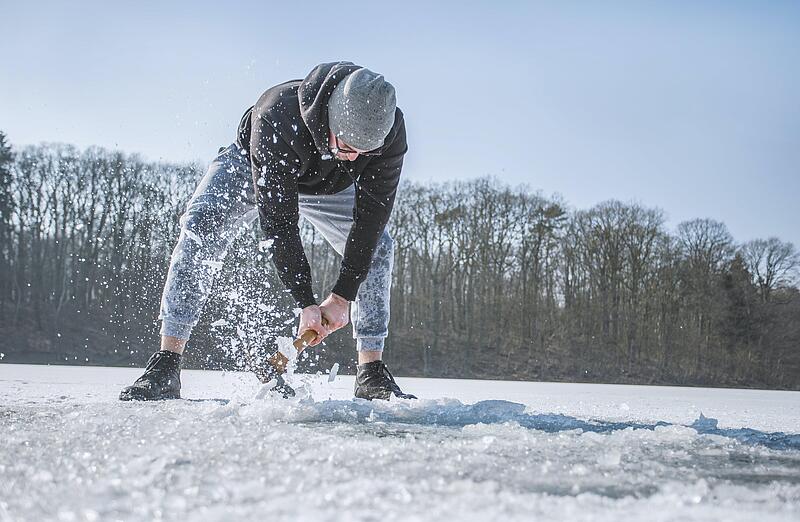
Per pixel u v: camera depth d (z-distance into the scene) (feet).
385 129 7.10
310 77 7.40
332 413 6.57
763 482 3.81
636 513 2.64
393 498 2.76
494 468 3.70
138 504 2.64
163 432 4.73
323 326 7.96
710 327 111.14
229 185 8.93
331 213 8.98
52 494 2.82
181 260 8.83
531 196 104.53
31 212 77.15
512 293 102.47
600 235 108.37
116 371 27.76
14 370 25.38
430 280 98.89
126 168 68.74
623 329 106.93
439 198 99.81
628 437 5.47
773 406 14.64
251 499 2.77
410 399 8.61
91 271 73.15
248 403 6.97
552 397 15.60
